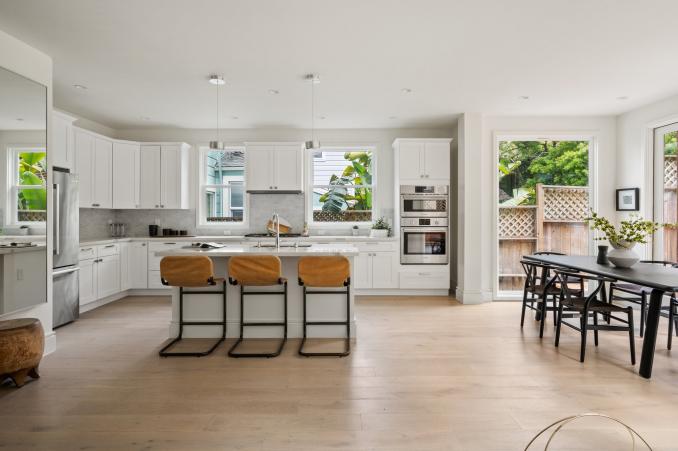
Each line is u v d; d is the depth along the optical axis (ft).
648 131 16.43
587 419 7.67
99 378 9.58
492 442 6.89
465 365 10.45
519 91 14.75
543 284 14.42
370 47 10.93
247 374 9.85
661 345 12.05
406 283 19.40
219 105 16.52
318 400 8.45
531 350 11.64
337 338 12.68
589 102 16.16
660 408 8.13
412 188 19.34
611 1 8.59
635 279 9.71
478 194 17.88
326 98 15.60
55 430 7.24
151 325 14.17
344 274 11.32
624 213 17.70
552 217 20.74
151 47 10.87
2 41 9.83
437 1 8.61
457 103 16.34
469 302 17.87
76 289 14.80
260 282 11.33
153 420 7.61
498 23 9.59
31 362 9.14
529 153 21.79
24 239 10.38
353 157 21.72
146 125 20.03
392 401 8.41
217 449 6.66
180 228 21.12
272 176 19.98
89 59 11.64
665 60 11.85
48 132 11.25
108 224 20.30
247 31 9.97
